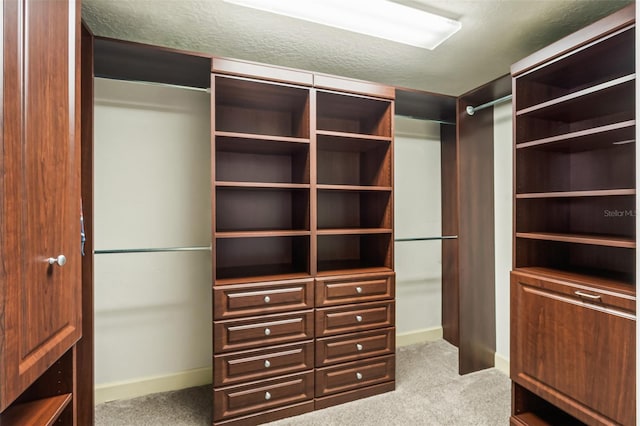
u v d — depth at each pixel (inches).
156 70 70.7
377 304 76.5
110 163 76.2
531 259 67.6
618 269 62.8
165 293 80.9
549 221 69.1
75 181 38.1
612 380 48.8
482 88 81.0
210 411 72.0
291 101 77.5
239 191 82.3
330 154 91.1
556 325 57.2
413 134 106.1
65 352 37.3
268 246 84.9
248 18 62.1
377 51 75.4
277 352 67.9
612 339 48.8
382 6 57.0
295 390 69.3
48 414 36.4
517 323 64.8
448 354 99.3
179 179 81.5
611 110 62.5
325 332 71.9
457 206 88.8
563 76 64.6
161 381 80.2
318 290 71.5
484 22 63.7
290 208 86.2
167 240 80.7
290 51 75.3
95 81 74.7
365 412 70.6
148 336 79.7
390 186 79.2
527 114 65.1
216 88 69.9
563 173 70.5
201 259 83.5
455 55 77.5
